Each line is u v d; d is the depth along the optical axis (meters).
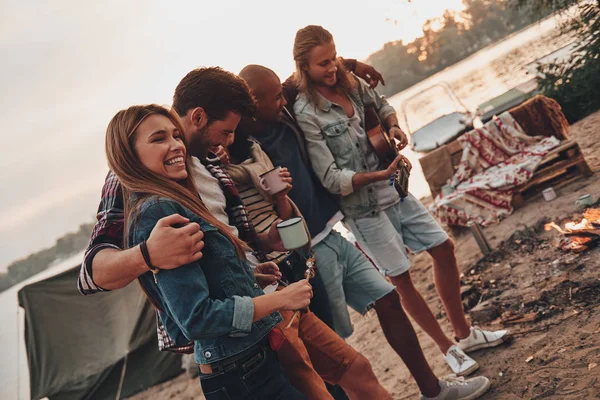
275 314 1.95
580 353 3.02
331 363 2.37
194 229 1.63
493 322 3.87
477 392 3.08
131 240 1.70
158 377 7.67
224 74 2.28
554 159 6.12
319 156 3.13
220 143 2.31
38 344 7.81
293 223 2.22
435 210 6.51
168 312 1.82
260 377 1.84
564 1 9.24
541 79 9.30
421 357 3.07
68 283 7.99
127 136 1.73
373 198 3.25
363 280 3.03
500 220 5.87
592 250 4.07
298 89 3.21
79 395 7.61
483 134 6.75
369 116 3.38
